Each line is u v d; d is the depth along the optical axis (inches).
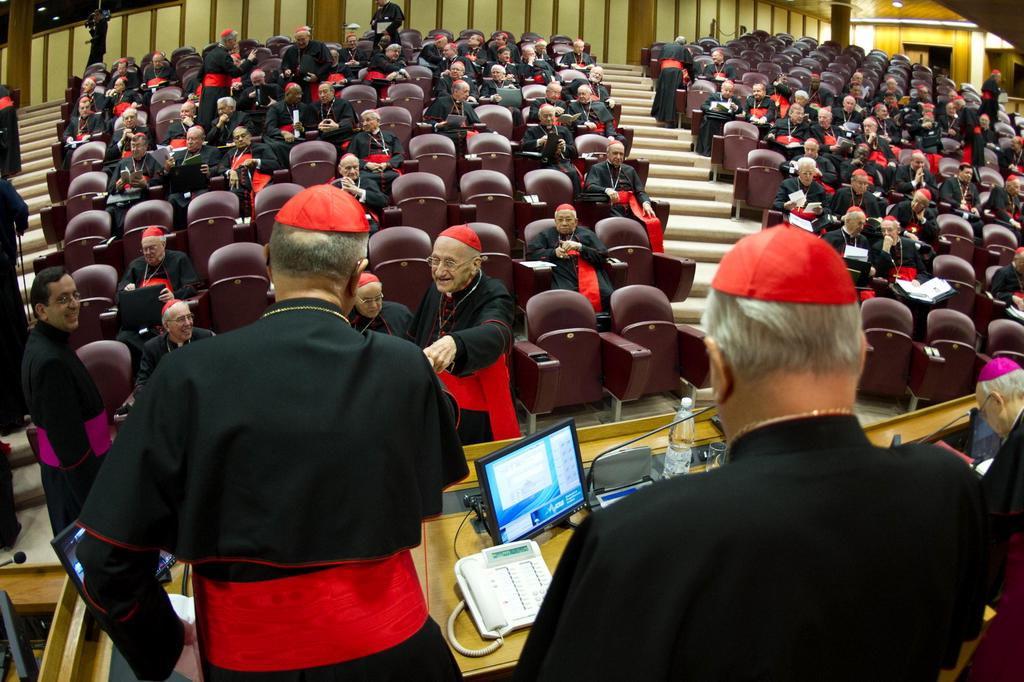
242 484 54.4
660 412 261.7
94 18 622.8
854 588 38.9
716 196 439.5
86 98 522.3
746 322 41.7
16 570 117.6
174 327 209.0
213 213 316.8
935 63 1047.0
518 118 468.4
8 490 201.6
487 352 132.3
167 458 54.2
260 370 56.1
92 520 53.6
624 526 39.7
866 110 582.6
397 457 58.4
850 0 908.0
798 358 41.0
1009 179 491.8
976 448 163.9
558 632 40.2
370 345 60.4
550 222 300.8
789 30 989.2
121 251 309.6
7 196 254.2
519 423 250.5
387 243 272.1
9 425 242.5
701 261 376.5
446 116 442.9
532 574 109.2
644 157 474.6
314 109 427.5
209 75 470.9
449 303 160.7
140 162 385.7
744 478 40.0
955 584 43.0
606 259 285.7
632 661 38.2
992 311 328.2
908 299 302.7
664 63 551.2
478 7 796.0
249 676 56.0
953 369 282.2
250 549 54.2
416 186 324.8
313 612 56.0
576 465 129.4
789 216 343.0
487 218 329.4
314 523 55.1
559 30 812.6
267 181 360.5
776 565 38.0
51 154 538.3
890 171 465.4
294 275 61.4
